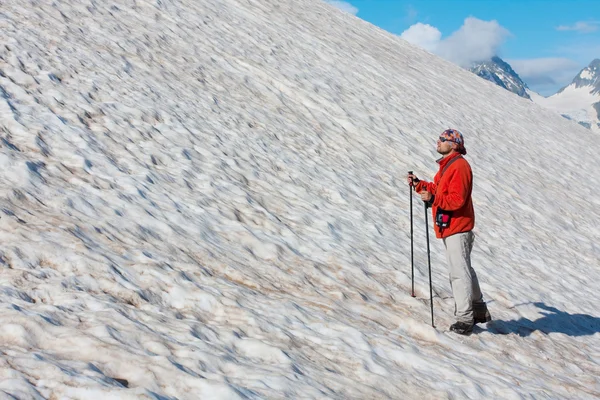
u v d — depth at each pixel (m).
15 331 3.45
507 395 4.67
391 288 6.84
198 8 16.84
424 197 6.16
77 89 8.76
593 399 5.38
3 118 6.98
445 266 8.47
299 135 11.55
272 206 8.02
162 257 5.33
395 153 13.16
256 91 12.85
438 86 22.67
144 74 10.58
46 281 4.25
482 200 12.83
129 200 6.33
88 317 3.88
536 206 14.10
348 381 4.07
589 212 15.60
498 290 8.02
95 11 12.59
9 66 8.43
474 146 16.67
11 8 10.63
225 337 4.22
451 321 6.47
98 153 7.18
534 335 6.91
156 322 4.13
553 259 11.02
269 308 5.00
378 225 8.98
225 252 6.08
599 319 8.44
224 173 8.33
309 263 6.62
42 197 5.63
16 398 2.80
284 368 3.95
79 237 5.06
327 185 9.72
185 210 6.70
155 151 8.00
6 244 4.52
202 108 10.38
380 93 17.23
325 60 17.94
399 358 4.80
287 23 20.41
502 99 27.36
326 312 5.41
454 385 4.58
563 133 25.58
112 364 3.37
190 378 3.39
